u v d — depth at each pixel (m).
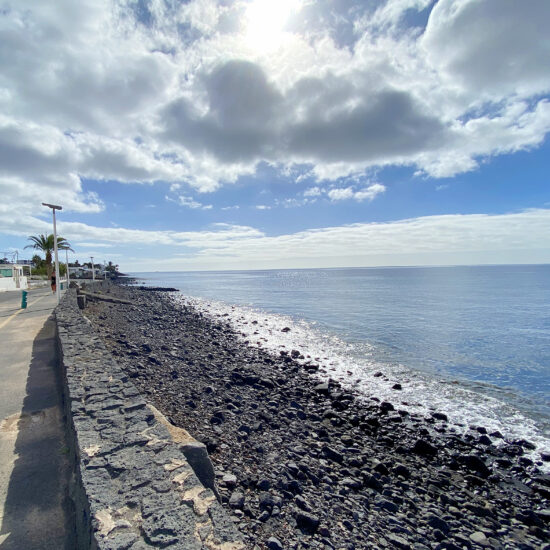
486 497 6.53
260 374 13.20
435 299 46.34
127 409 4.33
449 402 11.39
